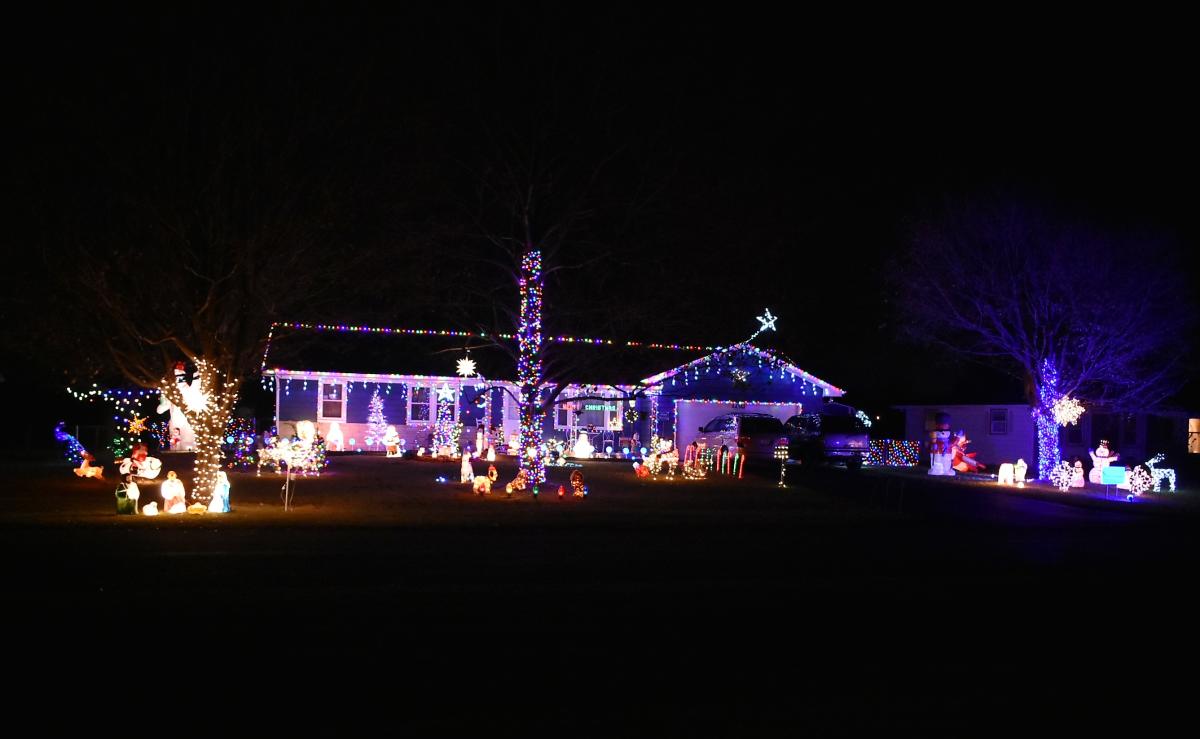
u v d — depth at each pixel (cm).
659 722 765
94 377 3003
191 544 1656
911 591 1380
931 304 3831
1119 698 853
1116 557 1800
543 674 893
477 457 3594
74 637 1010
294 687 840
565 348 2831
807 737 738
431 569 1478
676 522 2102
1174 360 3712
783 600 1288
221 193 2108
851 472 3812
